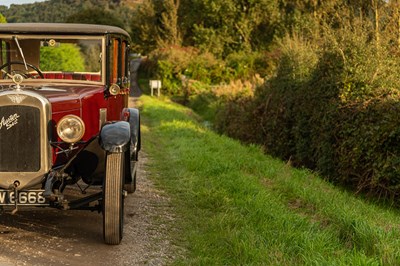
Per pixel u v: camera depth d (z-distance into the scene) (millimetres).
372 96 11008
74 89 6664
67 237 6168
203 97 31531
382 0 13961
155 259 5586
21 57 6996
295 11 36875
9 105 5656
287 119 14617
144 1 58656
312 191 8898
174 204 8000
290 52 15547
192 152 12078
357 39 11867
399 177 9609
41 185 5805
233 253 5617
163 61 39688
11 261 5215
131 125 8078
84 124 6293
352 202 8812
